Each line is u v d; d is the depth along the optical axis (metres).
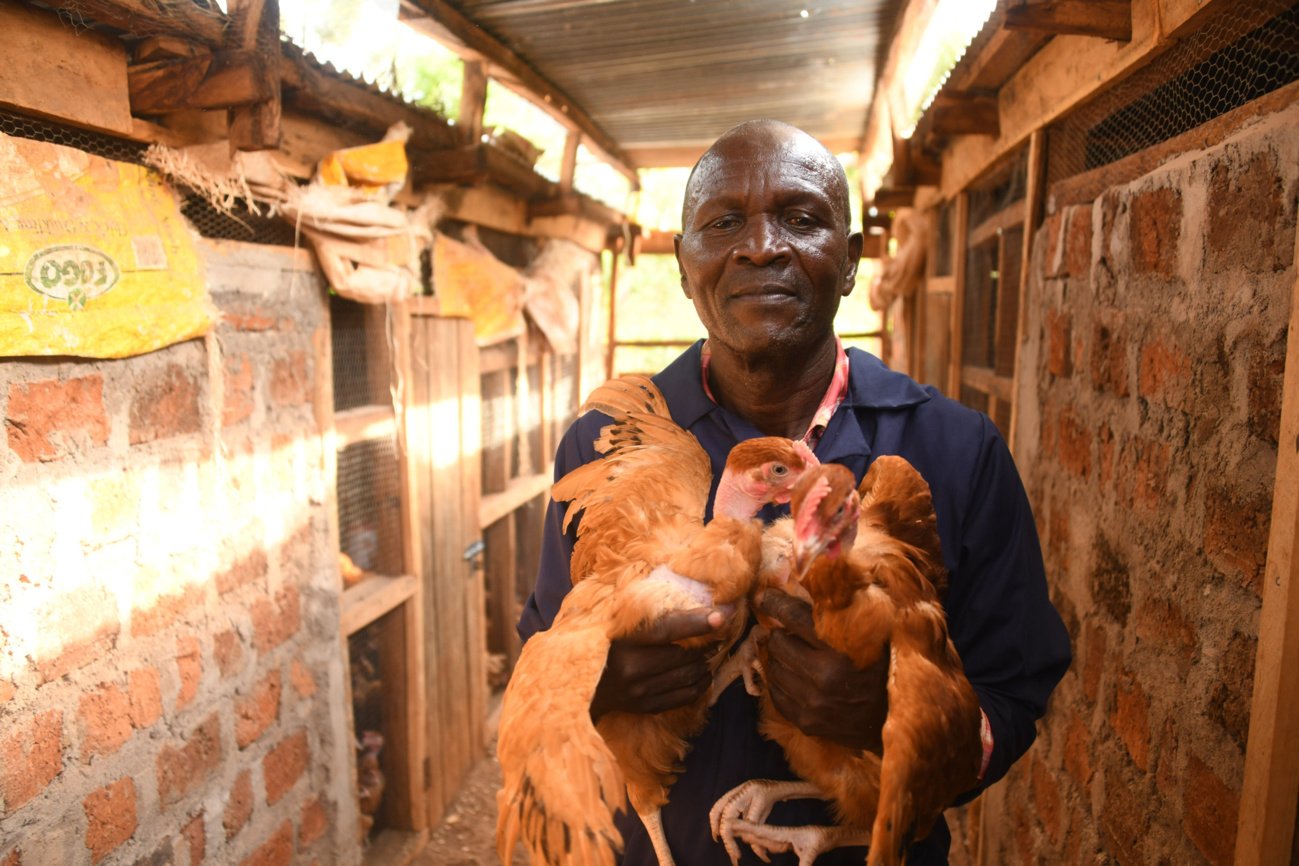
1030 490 3.06
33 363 2.16
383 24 3.61
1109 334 2.29
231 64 2.36
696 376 1.90
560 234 6.73
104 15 2.14
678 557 1.47
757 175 1.66
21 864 2.15
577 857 1.17
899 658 1.31
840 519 1.31
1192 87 1.98
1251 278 1.55
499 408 5.86
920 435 1.71
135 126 2.41
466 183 4.42
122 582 2.47
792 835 1.49
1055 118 2.86
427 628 4.56
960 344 4.76
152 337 2.49
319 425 3.53
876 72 5.80
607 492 1.67
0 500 2.08
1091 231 2.44
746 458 1.54
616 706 1.43
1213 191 1.69
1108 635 2.24
